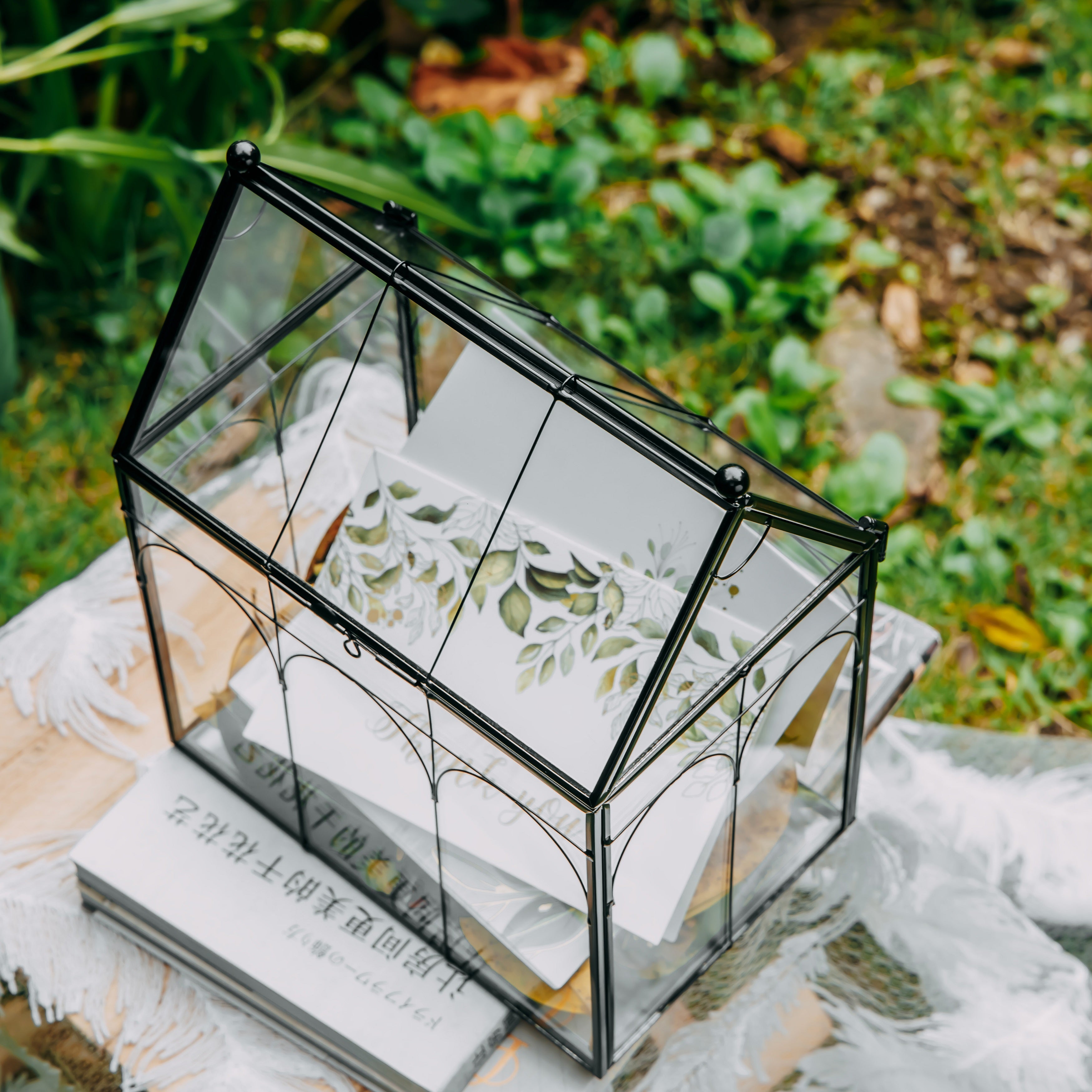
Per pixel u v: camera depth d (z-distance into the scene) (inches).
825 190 68.7
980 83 79.4
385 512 35.9
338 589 35.6
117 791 40.5
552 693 33.2
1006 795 42.8
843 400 65.0
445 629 34.4
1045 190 74.6
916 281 70.4
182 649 38.0
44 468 62.9
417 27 79.4
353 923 37.9
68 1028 37.6
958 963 39.3
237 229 35.4
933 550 60.2
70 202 65.7
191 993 38.1
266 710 37.2
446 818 35.2
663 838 34.1
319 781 36.7
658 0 82.7
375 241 35.4
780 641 34.0
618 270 71.1
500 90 77.8
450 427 35.6
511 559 34.2
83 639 42.4
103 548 60.4
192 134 71.9
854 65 79.9
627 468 33.3
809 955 39.3
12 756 40.9
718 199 68.1
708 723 33.4
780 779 36.5
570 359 36.9
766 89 79.3
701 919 36.6
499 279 70.9
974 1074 37.9
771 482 36.6
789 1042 38.2
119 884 37.8
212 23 66.7
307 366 38.6
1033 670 56.7
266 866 38.5
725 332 68.9
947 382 63.9
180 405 36.6
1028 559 59.7
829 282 67.7
